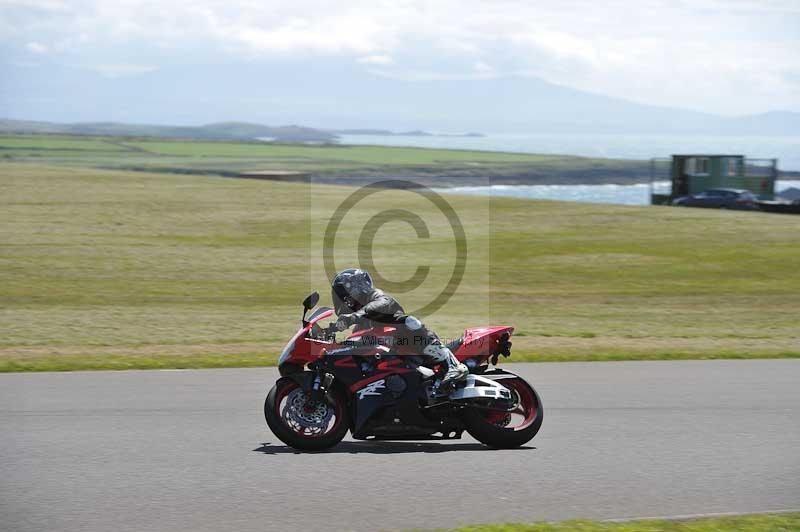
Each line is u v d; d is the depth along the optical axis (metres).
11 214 57.22
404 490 10.77
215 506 10.02
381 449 12.91
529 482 11.18
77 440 12.88
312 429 12.73
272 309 30.20
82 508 9.88
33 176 84.62
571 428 14.15
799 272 42.97
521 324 27.73
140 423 13.97
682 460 12.30
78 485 10.73
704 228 58.22
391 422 12.69
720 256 47.25
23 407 15.02
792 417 15.01
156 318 27.69
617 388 17.44
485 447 13.09
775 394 16.94
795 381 18.30
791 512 9.90
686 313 31.08
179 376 18.08
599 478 11.40
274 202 68.19
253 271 39.47
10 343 22.39
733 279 40.59
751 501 10.51
